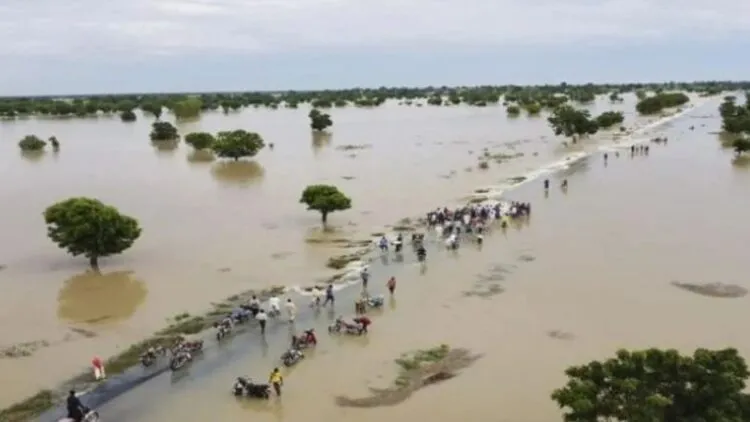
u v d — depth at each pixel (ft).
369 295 104.27
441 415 67.26
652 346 82.79
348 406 69.56
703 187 191.11
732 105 393.91
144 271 118.52
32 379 77.30
